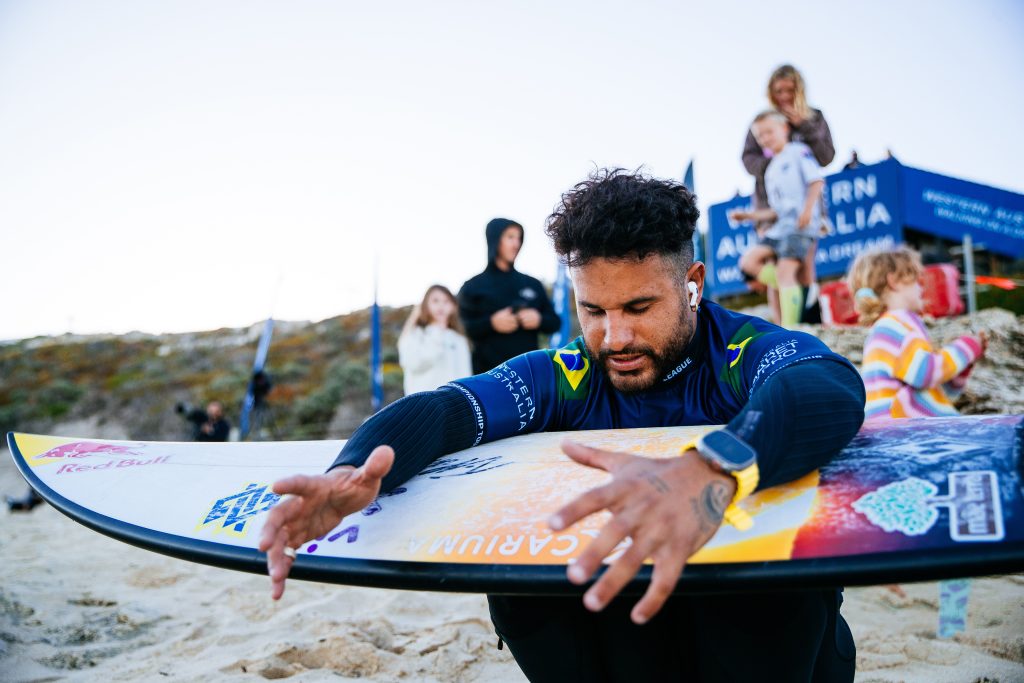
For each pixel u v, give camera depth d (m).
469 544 1.14
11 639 2.58
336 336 24.81
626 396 1.53
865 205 6.21
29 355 28.31
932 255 6.20
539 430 1.60
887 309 3.72
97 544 4.57
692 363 1.46
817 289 5.89
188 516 1.47
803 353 1.29
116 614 2.91
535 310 4.75
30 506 7.12
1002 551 0.94
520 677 2.14
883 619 2.62
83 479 1.75
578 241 1.29
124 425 20.11
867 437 1.29
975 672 2.09
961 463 1.12
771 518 1.06
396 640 2.45
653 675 1.28
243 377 21.72
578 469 1.30
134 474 1.72
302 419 17.27
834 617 1.29
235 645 2.48
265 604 2.98
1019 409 5.11
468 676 2.16
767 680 1.15
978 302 6.05
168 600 3.10
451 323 5.43
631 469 0.90
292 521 1.05
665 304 1.33
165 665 2.32
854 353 5.52
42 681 2.21
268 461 1.71
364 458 1.21
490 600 1.34
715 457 0.93
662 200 1.30
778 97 5.80
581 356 1.58
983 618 2.51
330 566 1.17
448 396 1.46
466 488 1.29
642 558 0.83
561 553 1.08
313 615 2.73
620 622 1.27
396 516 1.25
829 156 5.88
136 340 29.30
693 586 0.99
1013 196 6.33
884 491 1.08
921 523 1.00
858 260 3.82
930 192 6.17
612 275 1.30
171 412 19.83
